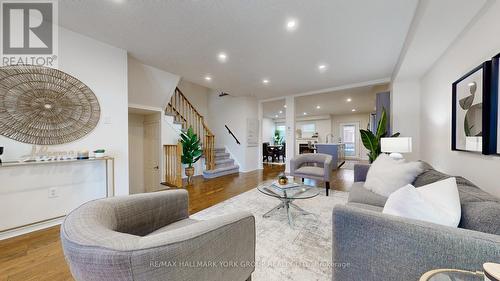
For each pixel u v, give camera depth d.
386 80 4.15
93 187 2.56
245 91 5.38
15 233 2.01
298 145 9.48
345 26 2.29
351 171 5.82
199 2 1.91
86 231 0.71
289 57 3.14
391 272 0.88
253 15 2.10
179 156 4.12
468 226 0.91
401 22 2.19
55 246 1.81
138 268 0.62
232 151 6.21
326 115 9.65
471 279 0.67
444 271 0.70
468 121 1.80
